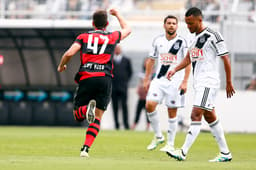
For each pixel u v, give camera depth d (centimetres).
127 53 7394
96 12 3228
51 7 7894
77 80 3184
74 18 7725
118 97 7288
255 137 5966
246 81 7138
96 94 3150
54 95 7862
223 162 3081
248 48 7106
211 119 3200
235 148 4419
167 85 4094
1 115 8000
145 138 5303
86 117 3030
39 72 7838
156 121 4044
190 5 7762
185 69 4059
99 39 3156
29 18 7838
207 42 3122
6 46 7719
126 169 2505
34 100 7925
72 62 7700
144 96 7188
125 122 7331
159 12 7150
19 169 2483
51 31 7400
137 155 3528
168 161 3041
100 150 3869
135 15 7631
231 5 7525
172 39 4125
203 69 3145
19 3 7975
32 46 7669
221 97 7144
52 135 5572
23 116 7969
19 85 7956
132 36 7388
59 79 7831
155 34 7356
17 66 7838
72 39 7469
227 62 3103
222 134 3206
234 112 7156
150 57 4203
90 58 3142
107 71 3153
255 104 7144
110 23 7088
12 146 4156
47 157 3206
